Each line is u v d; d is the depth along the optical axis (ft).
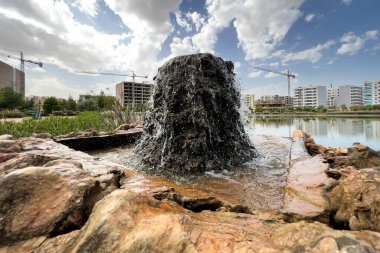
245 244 4.86
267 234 5.68
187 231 5.25
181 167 16.02
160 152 17.79
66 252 5.47
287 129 48.52
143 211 5.89
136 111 46.01
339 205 8.18
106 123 43.11
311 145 23.20
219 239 5.11
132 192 6.39
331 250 4.21
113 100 46.37
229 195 11.44
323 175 11.35
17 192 7.07
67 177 7.91
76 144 23.22
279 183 13.10
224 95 19.12
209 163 16.33
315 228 4.88
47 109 129.49
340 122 68.03
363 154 13.07
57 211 6.84
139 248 4.76
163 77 19.34
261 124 63.62
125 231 5.08
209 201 9.07
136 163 18.16
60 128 36.91
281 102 281.54
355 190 7.85
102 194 8.16
